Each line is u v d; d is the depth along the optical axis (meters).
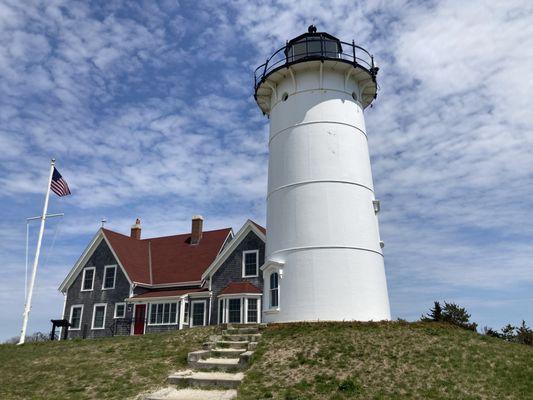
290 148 20.86
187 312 32.06
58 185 24.66
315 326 16.53
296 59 22.11
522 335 25.12
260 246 30.69
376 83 22.62
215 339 16.17
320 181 19.83
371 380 12.27
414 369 12.88
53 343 20.06
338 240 18.98
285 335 15.92
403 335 15.45
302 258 18.97
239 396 11.60
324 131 20.58
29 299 22.17
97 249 36.66
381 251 20.75
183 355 15.30
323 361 13.47
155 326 32.41
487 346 14.81
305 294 18.45
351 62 21.28
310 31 22.75
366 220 19.98
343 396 11.42
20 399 12.55
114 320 33.78
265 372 13.06
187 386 12.59
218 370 13.68
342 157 20.34
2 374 14.95
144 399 11.66
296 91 21.52
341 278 18.45
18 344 20.58
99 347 17.70
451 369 12.91
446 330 16.16
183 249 37.59
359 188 20.27
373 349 14.19
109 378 13.65
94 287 35.56
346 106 21.31
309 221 19.36
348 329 16.06
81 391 12.78
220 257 31.66
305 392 11.70
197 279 33.53
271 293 19.83
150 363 14.78
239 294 28.98
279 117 21.91
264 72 22.73
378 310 18.92
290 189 20.25
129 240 38.41
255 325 17.89
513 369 13.09
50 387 13.37
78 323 35.16
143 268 36.28
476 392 11.70
